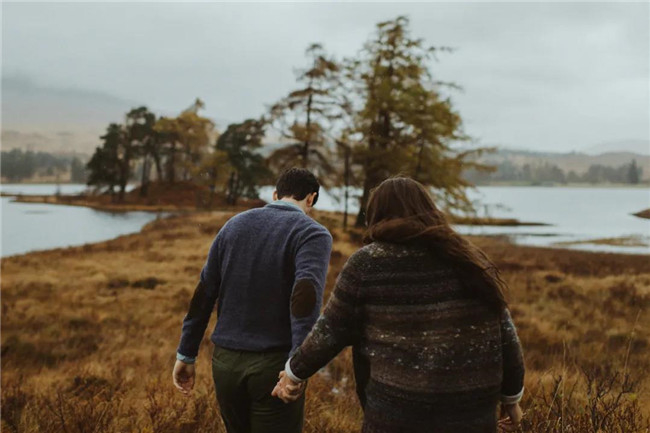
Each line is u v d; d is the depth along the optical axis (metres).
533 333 9.27
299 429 2.10
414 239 1.52
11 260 23.52
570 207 110.81
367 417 1.53
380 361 1.50
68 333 10.79
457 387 1.45
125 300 14.84
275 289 2.06
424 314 1.48
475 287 1.49
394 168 30.70
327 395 4.30
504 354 1.56
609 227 58.19
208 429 3.23
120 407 3.84
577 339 8.93
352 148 33.22
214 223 42.31
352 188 33.88
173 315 12.86
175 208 79.56
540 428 2.56
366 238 1.65
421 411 1.44
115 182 87.25
